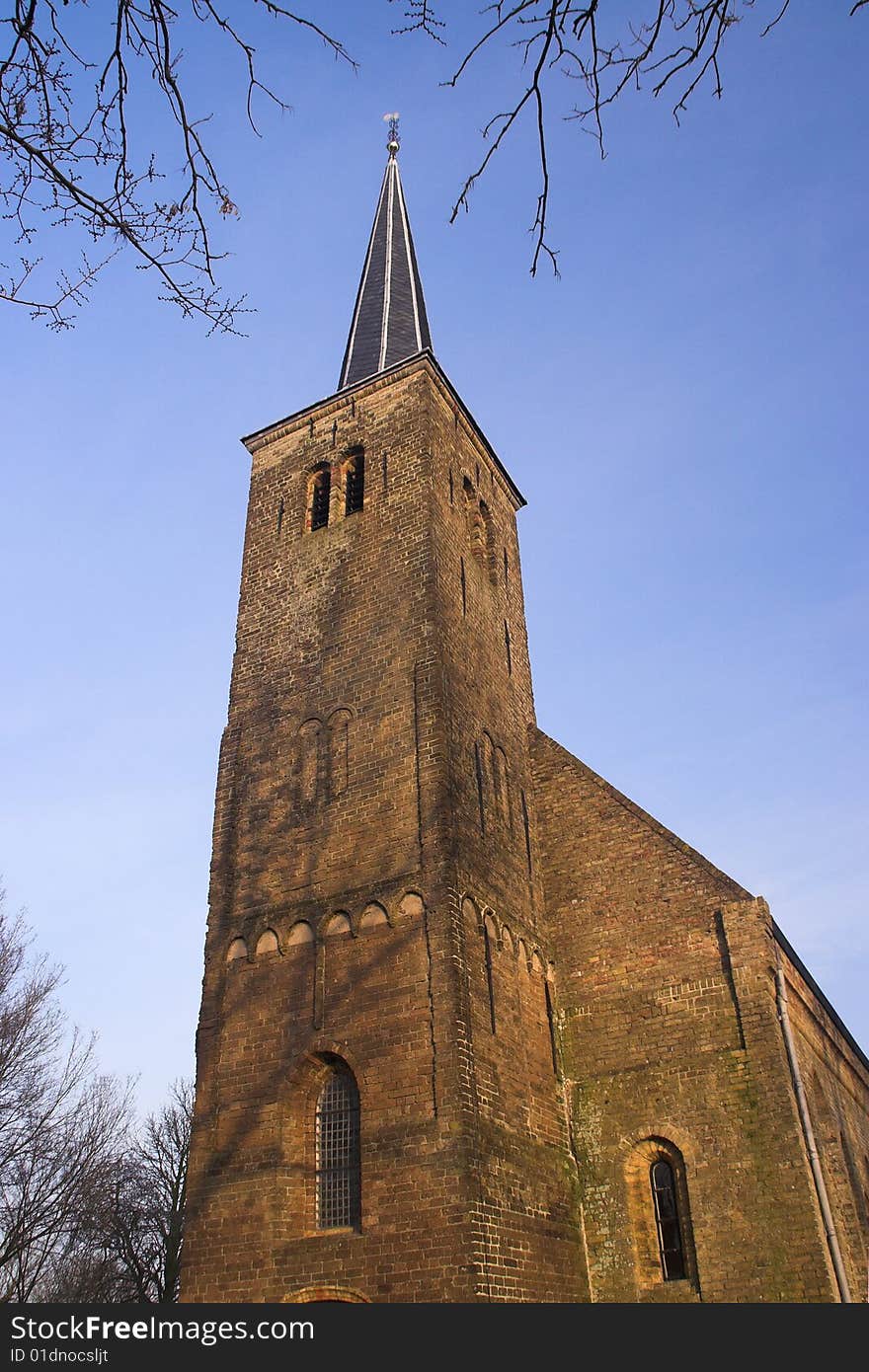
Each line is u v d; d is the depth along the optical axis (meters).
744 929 22.92
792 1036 21.73
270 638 26.92
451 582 26.17
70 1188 34.25
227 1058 21.61
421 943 20.59
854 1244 21.11
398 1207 18.44
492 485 31.67
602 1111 22.73
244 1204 19.88
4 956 36.50
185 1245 20.11
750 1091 21.45
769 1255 19.89
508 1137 20.02
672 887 24.22
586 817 26.08
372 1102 19.61
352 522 27.38
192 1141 21.12
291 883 22.91
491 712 26.06
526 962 23.48
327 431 29.75
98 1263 42.66
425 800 22.19
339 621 25.92
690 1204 21.03
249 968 22.42
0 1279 33.41
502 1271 18.14
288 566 27.83
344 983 21.06
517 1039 21.80
